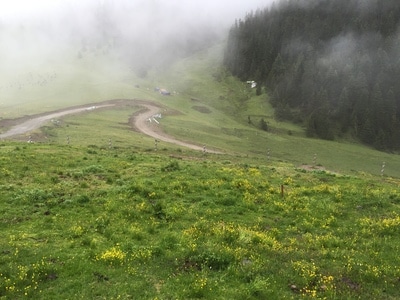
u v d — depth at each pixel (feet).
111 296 40.50
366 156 424.05
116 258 48.11
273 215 72.69
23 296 39.83
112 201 71.46
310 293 43.14
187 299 40.63
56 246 51.78
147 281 44.01
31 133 256.11
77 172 94.22
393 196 88.22
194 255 50.34
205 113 579.07
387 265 51.42
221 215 70.18
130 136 281.95
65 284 42.29
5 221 60.18
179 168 105.19
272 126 577.02
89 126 321.93
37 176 88.38
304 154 379.55
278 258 52.06
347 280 46.85
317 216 72.74
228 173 103.45
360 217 73.72
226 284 43.93
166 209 69.05
